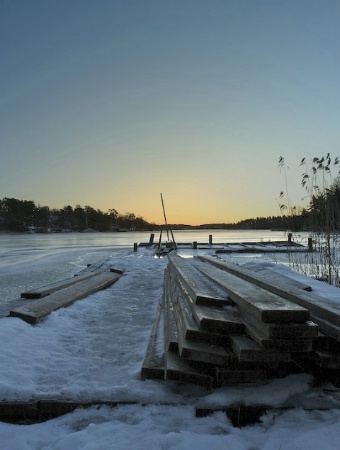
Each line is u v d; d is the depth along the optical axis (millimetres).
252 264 11266
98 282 9867
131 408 3352
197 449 2697
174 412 3260
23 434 3053
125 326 6125
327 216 10180
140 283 10789
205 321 3664
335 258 10273
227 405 3205
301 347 3199
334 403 3244
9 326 5375
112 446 2762
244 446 2756
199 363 3668
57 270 17484
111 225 174000
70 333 5695
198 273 6895
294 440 2750
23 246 43094
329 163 10531
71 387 3643
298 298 4531
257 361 3238
